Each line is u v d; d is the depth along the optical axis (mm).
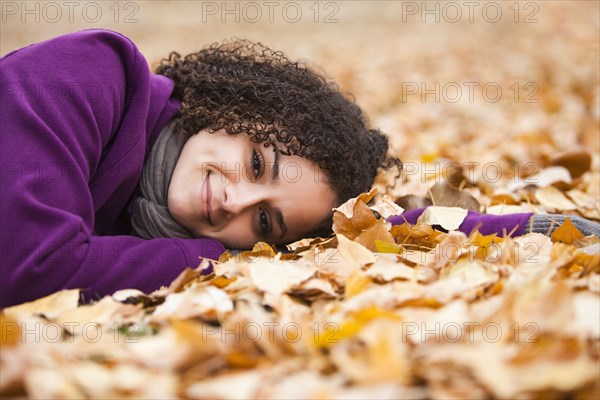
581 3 14406
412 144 5262
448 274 2100
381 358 1517
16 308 1938
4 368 1440
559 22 12578
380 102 7148
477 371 1498
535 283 1854
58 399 1430
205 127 2564
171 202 2506
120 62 2588
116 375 1540
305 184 2551
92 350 1689
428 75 8930
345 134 2691
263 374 1563
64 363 1562
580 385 1460
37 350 1579
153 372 1585
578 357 1531
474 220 2680
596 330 1717
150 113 2609
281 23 15969
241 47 3059
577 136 5211
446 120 6363
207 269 2348
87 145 2336
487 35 12180
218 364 1635
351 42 12625
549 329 1649
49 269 2027
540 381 1454
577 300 1820
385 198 2881
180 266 2285
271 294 1944
